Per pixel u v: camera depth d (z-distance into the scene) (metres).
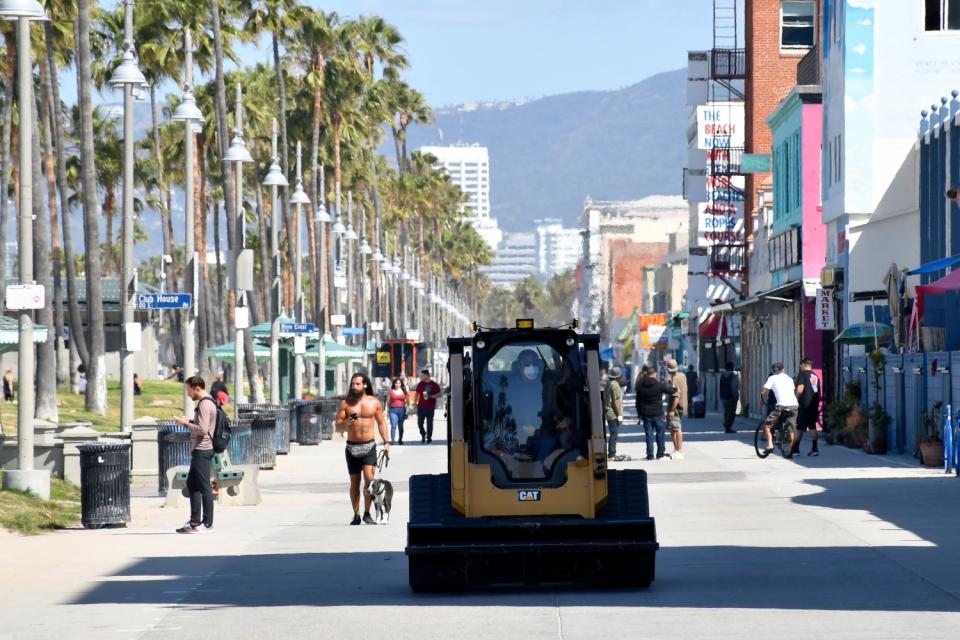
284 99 192.62
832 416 97.50
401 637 29.72
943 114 97.00
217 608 34.75
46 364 118.69
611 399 89.12
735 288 179.12
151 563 44.34
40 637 31.05
